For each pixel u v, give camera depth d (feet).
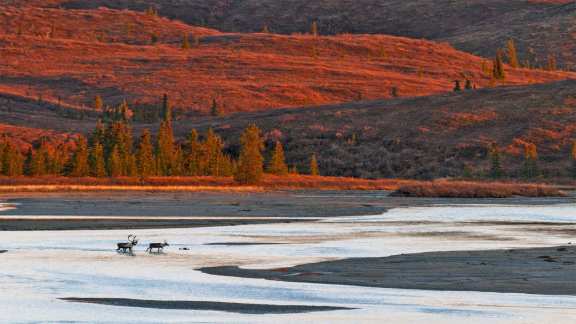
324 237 390.42
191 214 565.53
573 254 310.65
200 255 313.32
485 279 245.86
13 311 198.59
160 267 277.03
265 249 334.24
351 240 374.22
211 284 238.68
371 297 216.54
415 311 197.26
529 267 271.49
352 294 220.84
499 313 193.98
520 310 197.47
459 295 218.59
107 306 205.16
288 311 198.59
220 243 360.69
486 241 370.12
